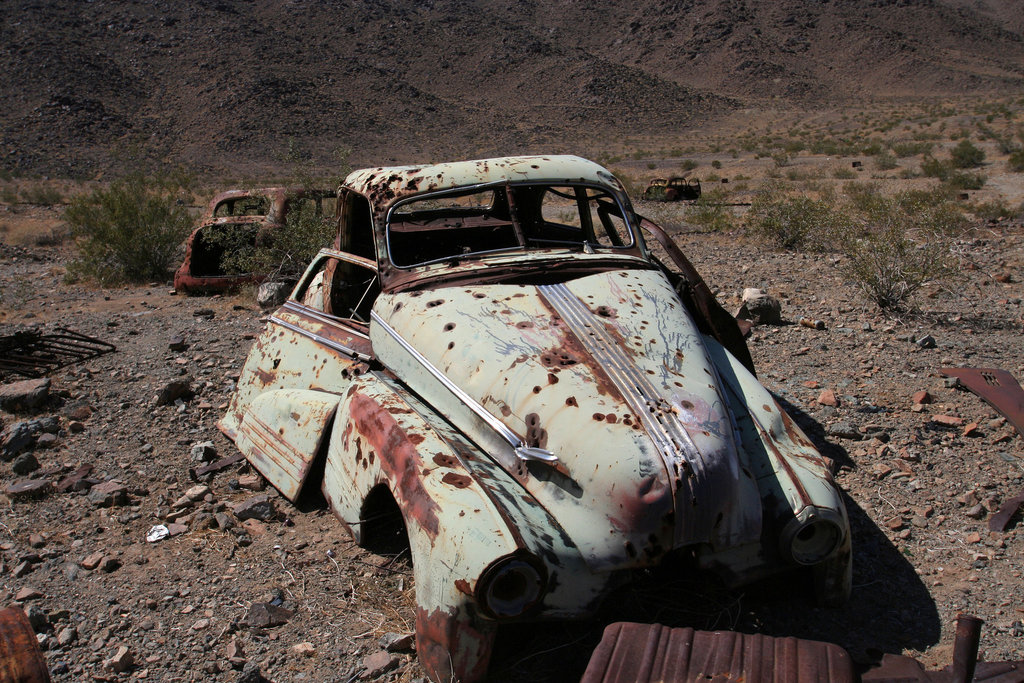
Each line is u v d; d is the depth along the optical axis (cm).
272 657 347
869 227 1228
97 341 787
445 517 319
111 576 410
